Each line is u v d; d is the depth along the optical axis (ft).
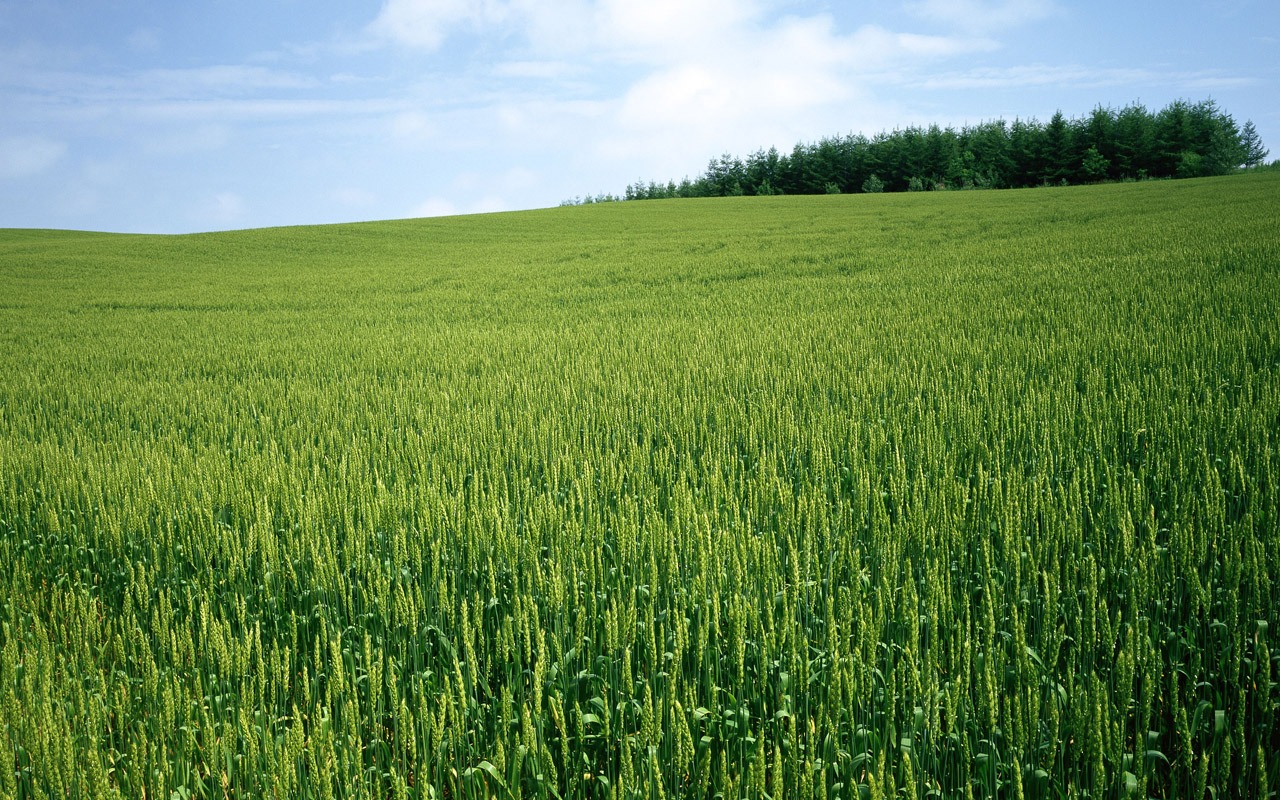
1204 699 12.94
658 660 13.98
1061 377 30.78
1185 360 30.45
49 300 93.97
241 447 28.76
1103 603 12.32
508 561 16.49
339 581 15.47
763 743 10.81
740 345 43.04
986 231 114.21
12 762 10.05
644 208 226.99
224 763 12.12
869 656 11.43
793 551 14.88
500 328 61.16
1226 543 14.84
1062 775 11.10
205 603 15.21
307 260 139.85
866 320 50.60
